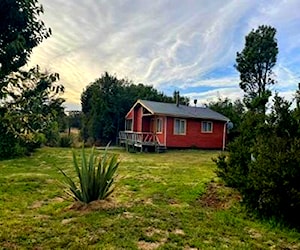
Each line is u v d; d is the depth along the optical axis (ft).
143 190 26.66
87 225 16.44
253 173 19.85
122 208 19.70
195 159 52.90
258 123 22.88
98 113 98.58
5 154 47.60
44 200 23.26
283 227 18.58
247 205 21.24
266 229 18.17
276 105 21.63
